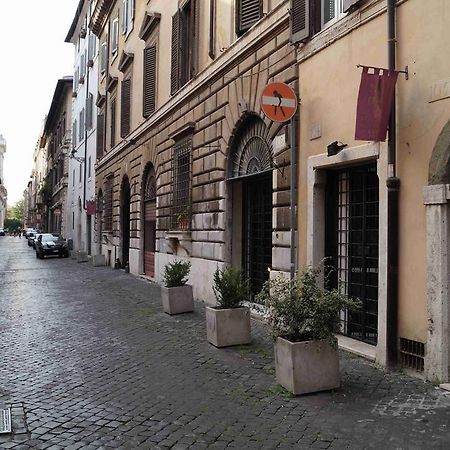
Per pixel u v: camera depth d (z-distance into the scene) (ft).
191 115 46.37
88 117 115.14
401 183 21.17
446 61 19.15
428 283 19.62
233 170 38.78
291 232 26.45
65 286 57.41
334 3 26.89
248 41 34.50
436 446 14.24
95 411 17.67
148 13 60.23
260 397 18.66
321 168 26.73
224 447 14.66
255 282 37.52
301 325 19.21
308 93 27.86
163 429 16.03
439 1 19.44
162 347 26.94
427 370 19.63
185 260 46.88
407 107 20.89
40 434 15.72
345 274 26.37
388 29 21.48
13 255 132.67
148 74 61.05
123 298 46.21
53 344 28.25
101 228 98.07
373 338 24.40
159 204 56.59
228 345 26.43
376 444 14.49
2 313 39.22
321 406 17.49
